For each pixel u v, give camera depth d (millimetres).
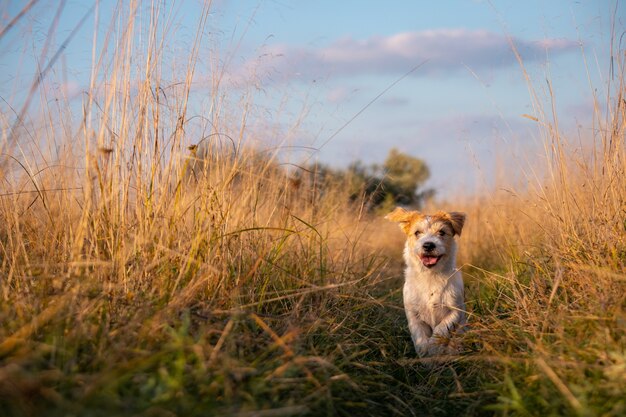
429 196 11242
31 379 2338
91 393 2342
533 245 5230
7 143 3531
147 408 2404
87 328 2957
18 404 2258
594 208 4371
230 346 3158
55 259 3619
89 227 3748
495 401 3303
